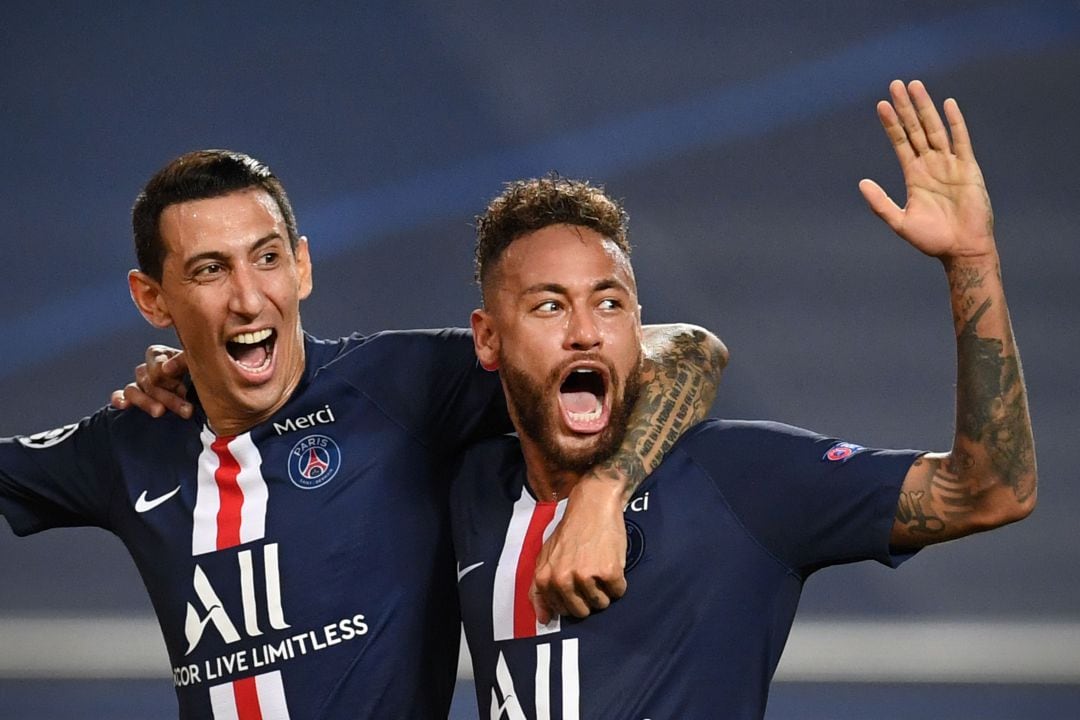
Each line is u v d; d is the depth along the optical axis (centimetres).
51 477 1155
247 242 1055
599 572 898
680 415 991
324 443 1078
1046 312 3956
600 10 4306
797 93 4219
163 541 1082
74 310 4153
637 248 4172
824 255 4094
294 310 1087
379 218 4259
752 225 4169
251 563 1051
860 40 4228
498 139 4306
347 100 4331
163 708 2447
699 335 1073
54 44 4306
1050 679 2552
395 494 1065
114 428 1141
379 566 1045
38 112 4291
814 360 3941
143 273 1098
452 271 4241
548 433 963
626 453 962
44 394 3984
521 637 953
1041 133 4131
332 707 1024
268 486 1071
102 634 2819
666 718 907
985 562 3075
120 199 4269
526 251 959
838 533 903
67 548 3158
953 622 2866
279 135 4325
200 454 1095
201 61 4331
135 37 4322
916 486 877
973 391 849
